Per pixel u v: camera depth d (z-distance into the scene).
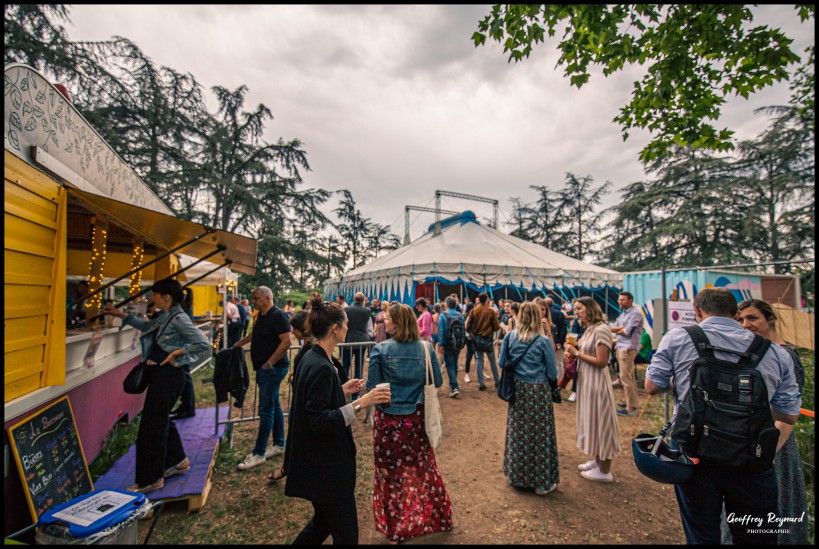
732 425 1.93
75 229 5.22
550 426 3.56
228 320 11.24
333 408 2.20
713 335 2.14
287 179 25.27
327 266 25.36
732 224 23.09
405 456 2.95
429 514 2.87
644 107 3.49
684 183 26.00
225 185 21.11
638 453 2.19
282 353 4.00
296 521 3.12
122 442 4.25
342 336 2.39
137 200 5.25
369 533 3.04
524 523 3.13
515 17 2.95
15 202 2.38
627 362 5.87
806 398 5.29
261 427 4.05
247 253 4.83
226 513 3.20
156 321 3.24
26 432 2.48
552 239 39.84
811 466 3.65
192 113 22.17
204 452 3.96
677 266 24.66
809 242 20.22
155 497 3.06
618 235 30.31
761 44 2.80
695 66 3.12
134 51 18.83
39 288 2.63
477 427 5.32
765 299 11.88
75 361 3.27
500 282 15.06
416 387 2.99
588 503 3.43
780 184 20.95
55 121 3.01
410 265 14.76
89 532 1.79
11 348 2.34
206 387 7.50
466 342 7.96
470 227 19.95
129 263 6.57
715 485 2.04
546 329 5.04
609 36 2.97
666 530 3.06
